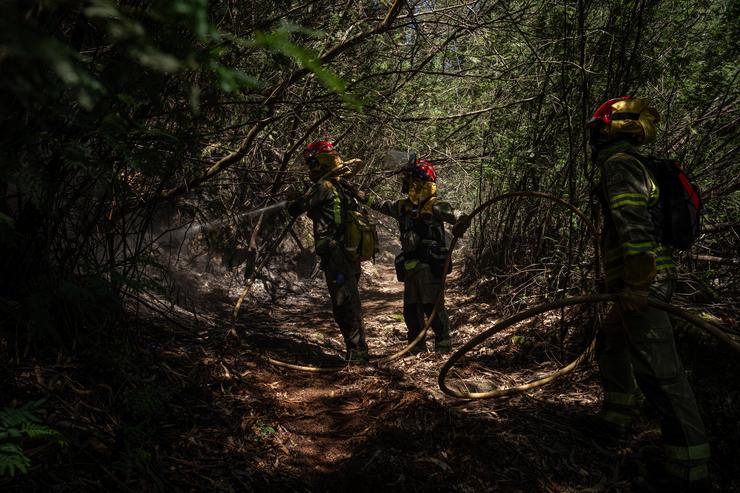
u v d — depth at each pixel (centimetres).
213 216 577
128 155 179
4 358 256
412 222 467
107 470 214
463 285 712
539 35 459
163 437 264
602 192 282
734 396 281
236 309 488
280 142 569
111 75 138
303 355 451
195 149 292
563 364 405
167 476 233
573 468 274
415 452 282
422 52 490
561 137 474
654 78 413
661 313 257
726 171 416
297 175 524
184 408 300
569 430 307
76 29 198
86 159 164
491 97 538
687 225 260
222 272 631
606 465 277
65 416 239
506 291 565
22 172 157
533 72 481
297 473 267
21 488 191
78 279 286
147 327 396
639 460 279
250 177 580
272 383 374
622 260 277
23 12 99
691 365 304
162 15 98
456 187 676
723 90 397
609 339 295
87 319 302
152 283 307
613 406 295
